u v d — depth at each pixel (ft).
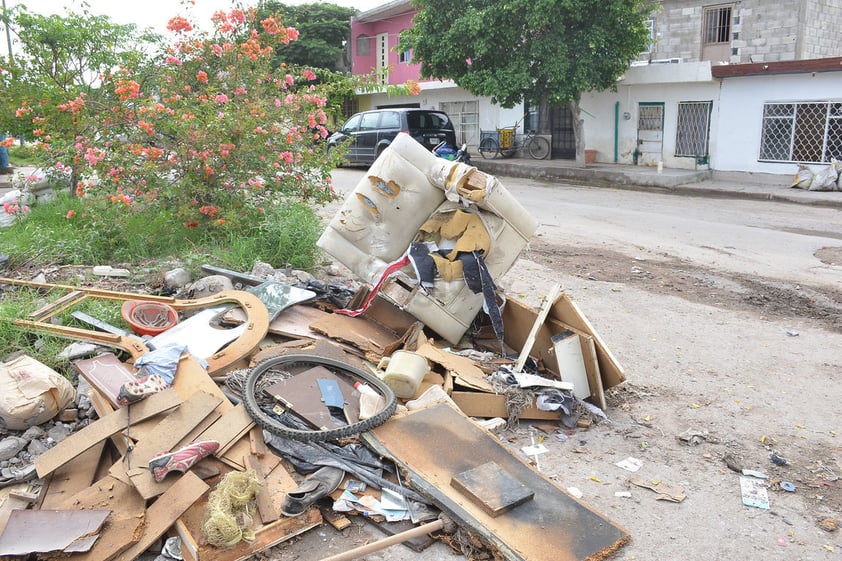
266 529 10.67
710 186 51.24
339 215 18.94
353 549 10.57
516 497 11.31
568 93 53.88
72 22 31.68
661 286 26.14
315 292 19.56
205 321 16.37
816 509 12.33
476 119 75.15
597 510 11.55
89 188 24.47
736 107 53.52
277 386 13.89
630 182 54.60
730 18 67.15
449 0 55.67
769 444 14.64
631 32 53.72
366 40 92.22
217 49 27.27
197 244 23.94
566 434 15.02
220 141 24.30
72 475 11.53
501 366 16.35
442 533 11.12
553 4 49.47
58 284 18.66
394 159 18.35
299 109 27.20
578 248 31.71
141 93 28.19
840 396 16.94
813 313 23.31
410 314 18.48
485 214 17.89
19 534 9.80
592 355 16.05
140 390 12.27
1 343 14.93
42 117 28.35
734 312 23.35
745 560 10.89
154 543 10.50
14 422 12.36
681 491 12.76
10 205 27.17
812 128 49.73
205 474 11.41
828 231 36.04
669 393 17.13
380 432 12.93
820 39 64.90
